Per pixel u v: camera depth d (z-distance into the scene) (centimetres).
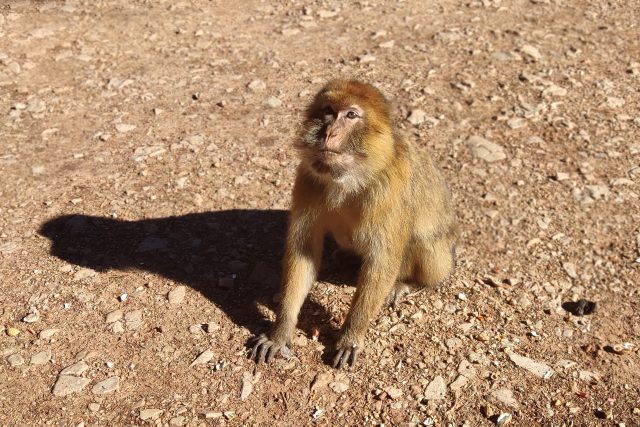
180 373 129
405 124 204
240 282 150
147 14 263
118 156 188
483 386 130
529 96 217
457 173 187
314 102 129
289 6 273
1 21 248
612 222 171
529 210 175
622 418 126
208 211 171
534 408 127
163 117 205
